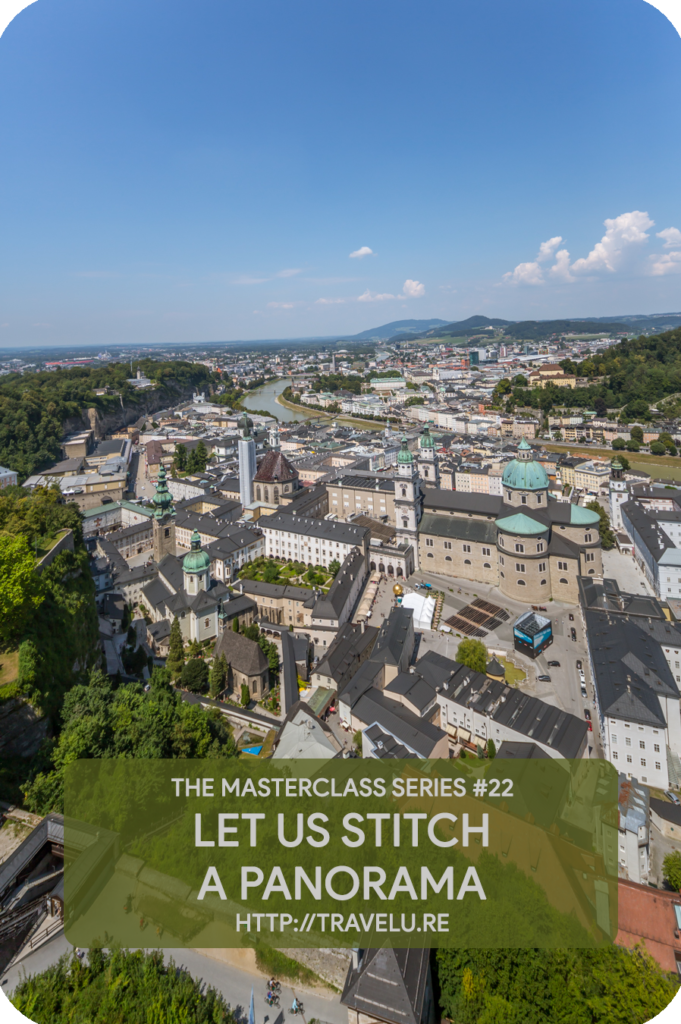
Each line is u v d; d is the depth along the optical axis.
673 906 70.62
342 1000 51.78
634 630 133.00
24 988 50.28
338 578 184.88
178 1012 48.28
